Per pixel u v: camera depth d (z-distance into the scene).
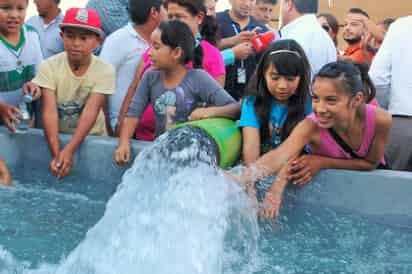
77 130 2.61
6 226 2.03
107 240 1.85
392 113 3.03
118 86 3.17
